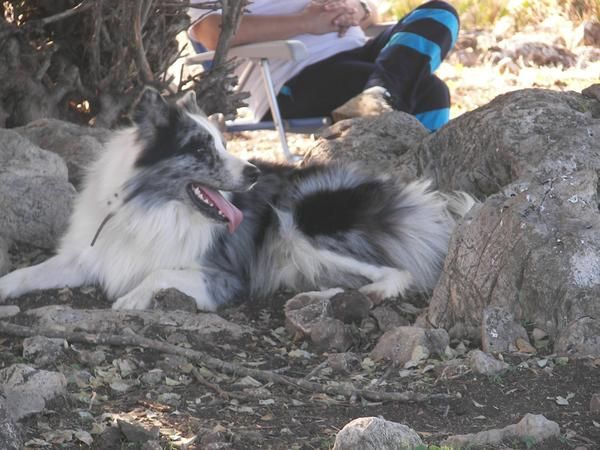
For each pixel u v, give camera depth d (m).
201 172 10.20
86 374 8.09
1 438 6.46
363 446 6.35
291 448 6.88
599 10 25.69
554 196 9.02
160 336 9.14
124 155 10.41
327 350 9.14
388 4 27.92
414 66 15.05
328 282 10.95
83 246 10.59
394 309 10.20
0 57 13.13
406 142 12.72
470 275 9.05
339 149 12.70
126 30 13.00
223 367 8.38
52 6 13.78
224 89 14.20
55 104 13.79
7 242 11.30
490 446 6.67
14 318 9.33
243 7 13.91
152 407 7.60
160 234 10.30
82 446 6.87
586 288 8.45
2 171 11.15
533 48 23.64
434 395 7.66
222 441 6.88
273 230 11.05
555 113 11.16
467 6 27.83
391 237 10.82
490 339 8.46
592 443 6.75
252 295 10.95
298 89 15.66
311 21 15.62
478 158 11.33
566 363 7.99
